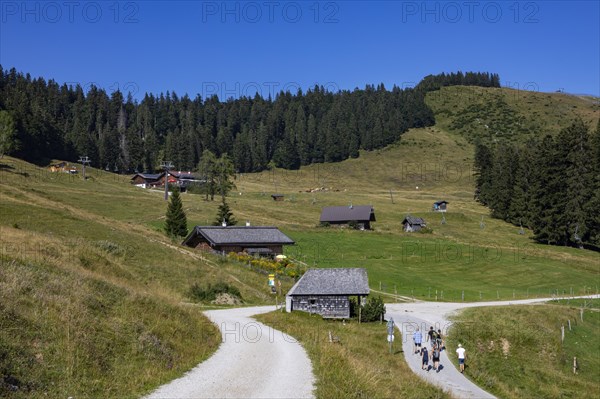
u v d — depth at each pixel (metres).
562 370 46.03
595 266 92.06
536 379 41.84
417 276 82.25
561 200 108.12
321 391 20.25
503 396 34.44
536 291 75.69
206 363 24.59
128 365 20.94
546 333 52.06
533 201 112.81
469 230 126.31
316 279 56.66
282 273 73.06
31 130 190.25
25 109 193.62
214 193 160.50
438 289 74.56
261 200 166.12
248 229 83.31
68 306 23.62
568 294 74.12
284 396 19.39
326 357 26.59
